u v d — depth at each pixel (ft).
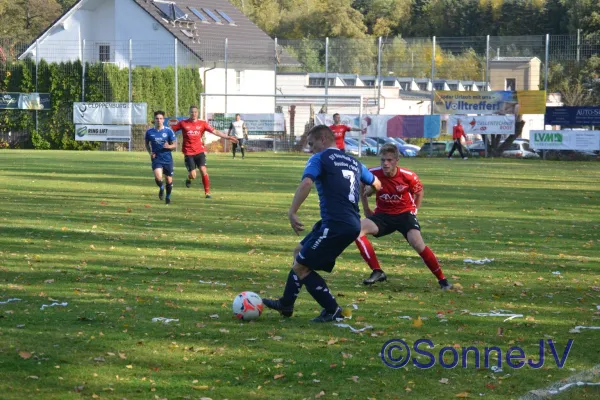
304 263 27.27
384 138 163.73
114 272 35.65
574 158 144.87
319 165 27.07
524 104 146.61
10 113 166.91
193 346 24.17
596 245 46.91
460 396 20.20
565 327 27.27
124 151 160.04
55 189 75.41
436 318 28.32
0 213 55.72
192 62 185.06
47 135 165.37
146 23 189.78
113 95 162.40
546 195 79.61
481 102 149.38
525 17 286.87
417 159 148.36
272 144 165.07
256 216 57.98
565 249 45.24
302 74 196.03
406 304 30.63
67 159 126.82
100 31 196.75
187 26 192.03
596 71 153.17
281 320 27.84
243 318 27.50
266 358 23.15
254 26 217.36
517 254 43.16
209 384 20.86
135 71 162.09
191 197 71.26
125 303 29.71
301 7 333.62
